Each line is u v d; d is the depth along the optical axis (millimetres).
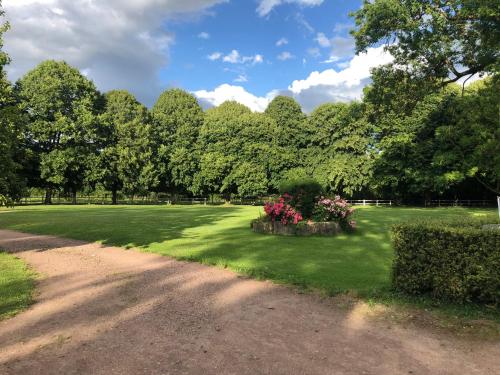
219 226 17859
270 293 6887
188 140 56062
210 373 4008
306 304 6242
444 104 39188
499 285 5492
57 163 41906
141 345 4734
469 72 15219
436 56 14781
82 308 6227
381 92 16688
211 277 8125
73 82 45688
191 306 6230
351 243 12242
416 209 34875
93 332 5184
